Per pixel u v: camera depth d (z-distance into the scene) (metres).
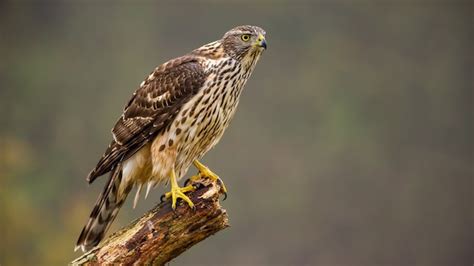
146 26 40.56
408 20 47.53
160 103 8.07
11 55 42.69
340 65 41.09
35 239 21.11
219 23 40.00
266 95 37.16
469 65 46.62
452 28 48.50
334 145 34.66
